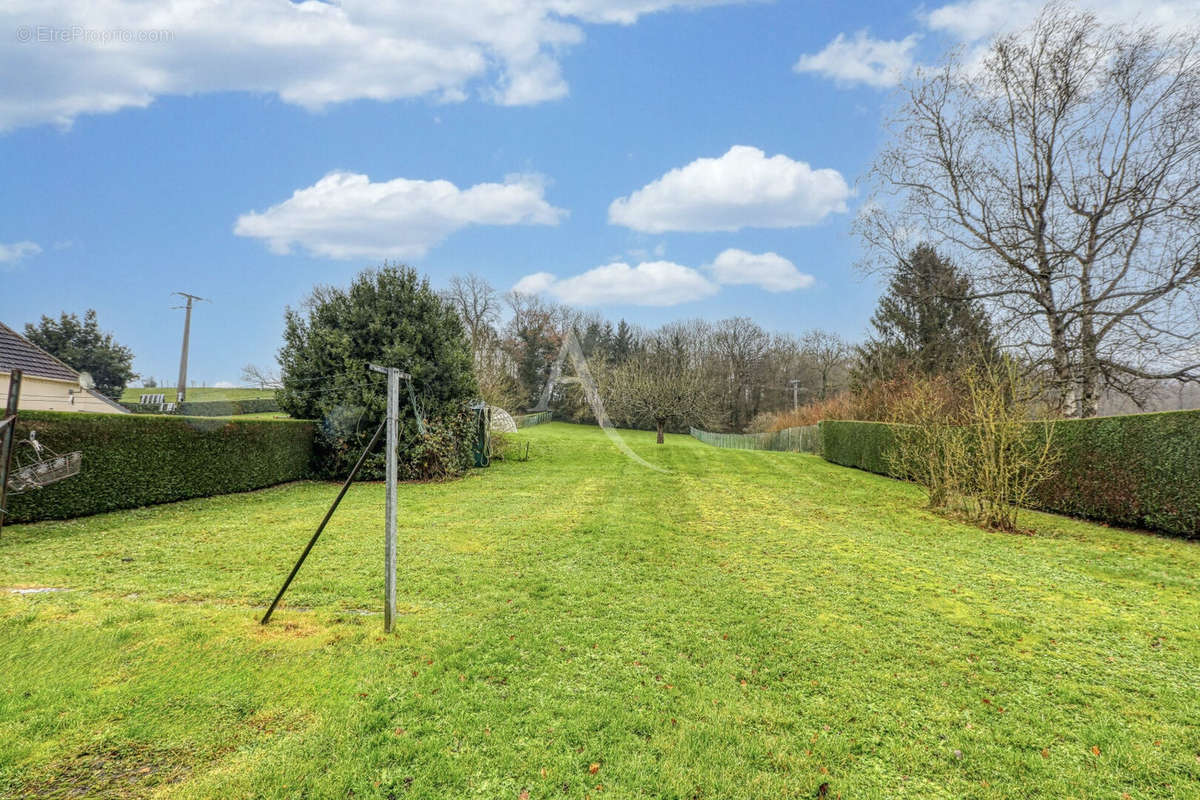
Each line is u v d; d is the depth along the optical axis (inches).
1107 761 115.0
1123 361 621.6
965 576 252.4
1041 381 505.7
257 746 110.7
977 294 726.5
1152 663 163.0
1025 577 251.8
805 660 160.2
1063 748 119.3
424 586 219.8
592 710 128.3
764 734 121.3
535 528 336.8
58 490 322.3
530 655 157.6
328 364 547.5
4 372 522.6
